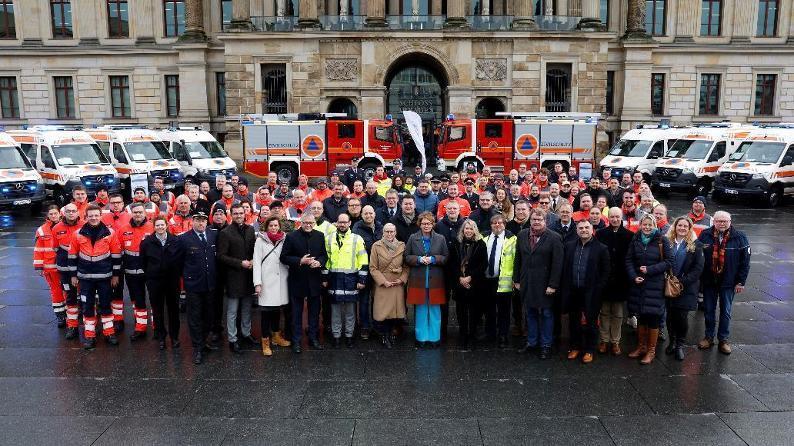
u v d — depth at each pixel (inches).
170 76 1952.5
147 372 402.6
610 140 1920.5
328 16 1750.7
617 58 1884.8
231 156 1710.1
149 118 1962.4
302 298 432.8
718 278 430.9
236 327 439.2
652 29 1950.1
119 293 477.7
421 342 446.6
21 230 911.7
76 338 462.9
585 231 407.8
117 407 355.6
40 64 1962.4
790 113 1987.0
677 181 1224.2
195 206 577.0
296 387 380.2
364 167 1330.0
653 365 412.2
